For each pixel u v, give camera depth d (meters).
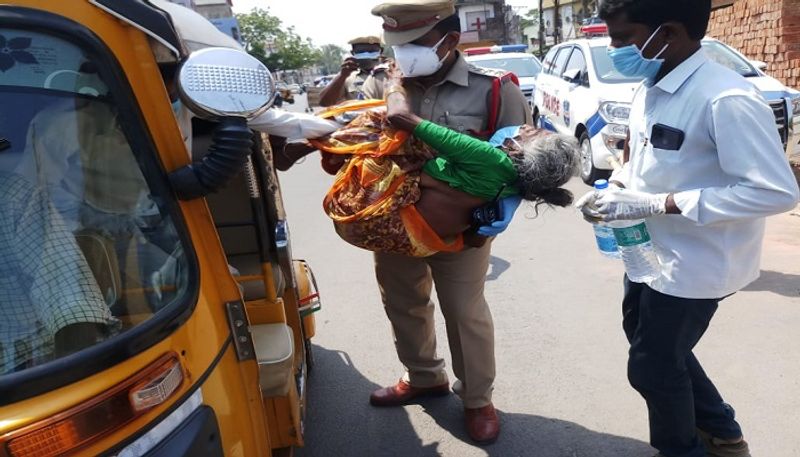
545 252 5.59
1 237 1.31
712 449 2.61
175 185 1.47
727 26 10.62
